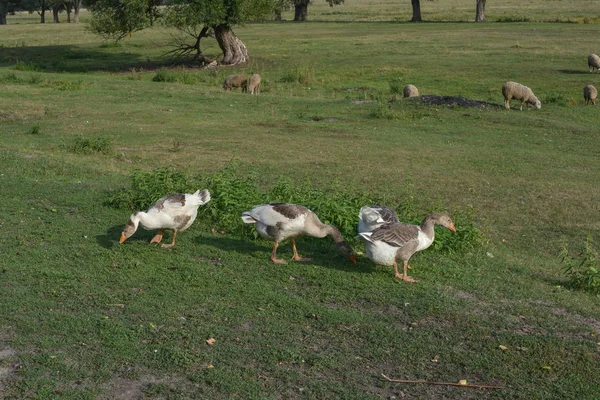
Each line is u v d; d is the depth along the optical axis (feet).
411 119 87.86
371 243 29.37
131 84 108.99
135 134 73.26
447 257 34.47
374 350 23.43
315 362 22.34
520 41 171.22
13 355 22.18
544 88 114.93
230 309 26.09
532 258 39.09
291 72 136.56
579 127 84.58
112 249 32.40
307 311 26.23
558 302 28.96
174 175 42.93
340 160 64.08
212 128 78.48
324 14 333.21
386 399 20.57
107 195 41.91
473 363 22.79
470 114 90.53
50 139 67.82
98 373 21.22
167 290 27.71
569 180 60.34
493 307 27.71
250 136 74.59
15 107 84.94
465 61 142.31
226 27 149.89
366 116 89.66
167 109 89.35
